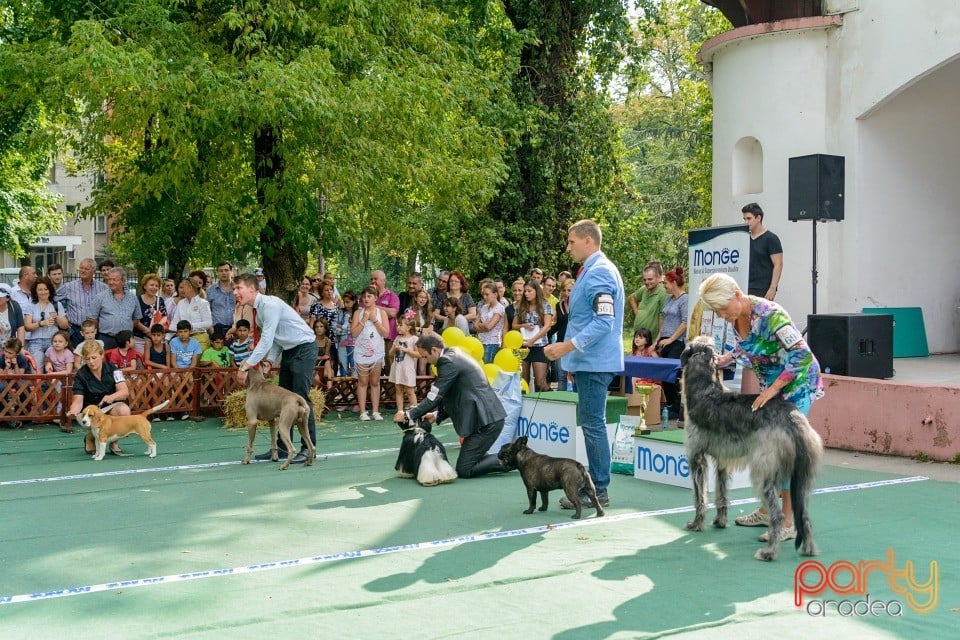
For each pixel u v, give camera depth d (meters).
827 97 13.55
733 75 14.45
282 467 8.80
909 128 13.70
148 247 17.05
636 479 8.21
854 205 13.31
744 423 5.71
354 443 10.38
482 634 4.29
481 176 14.34
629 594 4.89
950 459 8.73
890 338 10.24
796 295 13.69
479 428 8.24
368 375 12.29
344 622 4.46
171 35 12.22
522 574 5.26
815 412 9.95
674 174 44.00
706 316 9.78
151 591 4.99
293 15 12.29
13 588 5.09
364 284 41.84
